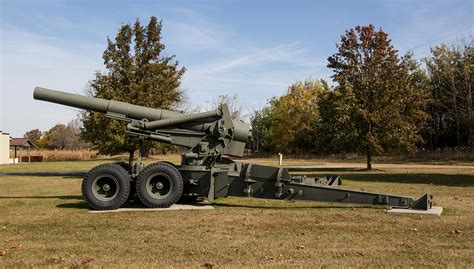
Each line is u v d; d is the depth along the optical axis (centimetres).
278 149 5372
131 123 1115
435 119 4669
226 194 1075
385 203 1020
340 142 2764
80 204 1137
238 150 1123
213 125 1109
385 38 2892
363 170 2700
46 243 696
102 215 955
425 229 794
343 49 2919
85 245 681
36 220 902
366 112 2691
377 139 2706
